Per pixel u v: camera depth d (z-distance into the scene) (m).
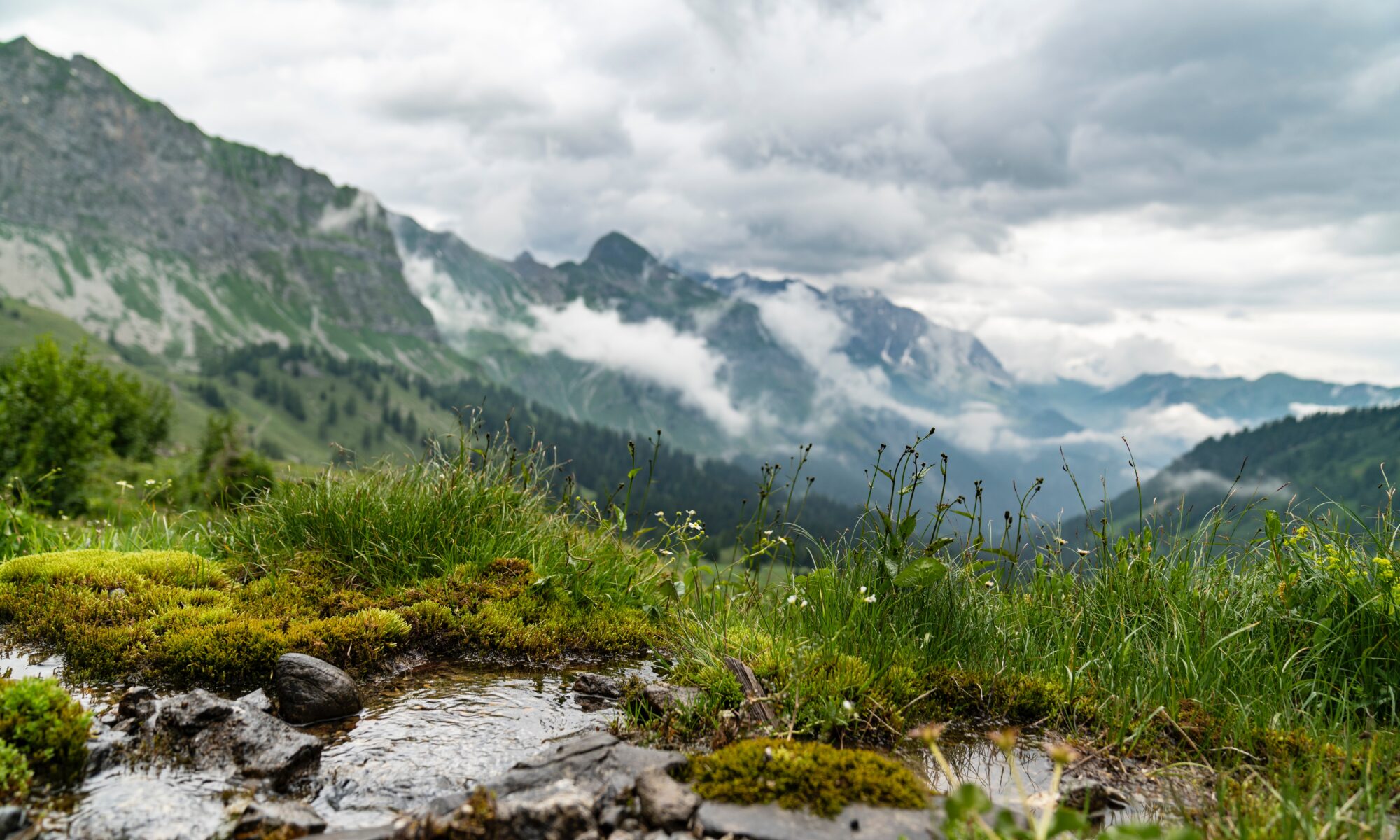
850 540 5.90
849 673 4.88
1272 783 3.92
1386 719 4.68
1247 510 5.69
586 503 7.46
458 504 7.59
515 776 3.68
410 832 3.08
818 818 3.22
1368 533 5.13
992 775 4.12
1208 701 4.78
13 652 5.48
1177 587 5.55
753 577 6.53
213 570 6.94
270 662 5.26
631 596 7.10
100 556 7.08
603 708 5.07
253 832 3.31
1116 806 3.77
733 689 4.74
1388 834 3.29
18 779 3.53
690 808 3.24
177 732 4.04
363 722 4.73
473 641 6.16
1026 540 5.79
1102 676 5.15
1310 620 5.05
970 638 5.55
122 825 3.33
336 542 7.37
